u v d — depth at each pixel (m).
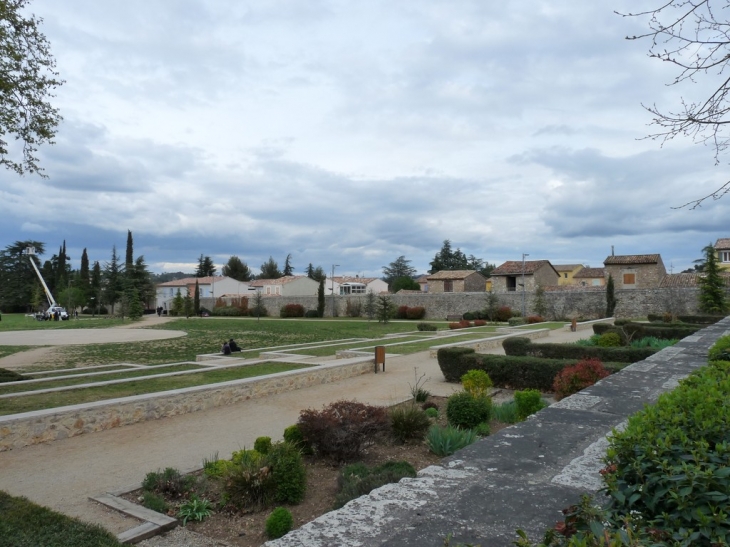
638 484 2.23
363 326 45.09
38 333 38.88
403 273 120.62
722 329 17.83
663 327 21.73
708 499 1.97
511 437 3.99
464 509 2.56
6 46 12.09
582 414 4.83
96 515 5.60
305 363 16.62
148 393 10.87
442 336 28.30
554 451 3.61
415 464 7.15
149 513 5.55
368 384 14.29
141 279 76.88
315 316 62.28
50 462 7.56
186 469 7.05
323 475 6.93
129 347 27.33
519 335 26.73
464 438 7.62
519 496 2.73
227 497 5.82
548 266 61.28
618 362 12.80
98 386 11.97
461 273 67.56
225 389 11.64
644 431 2.56
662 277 51.50
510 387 13.23
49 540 4.64
